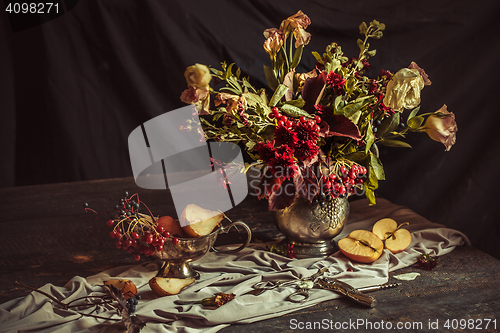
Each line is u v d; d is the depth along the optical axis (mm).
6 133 2100
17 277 1036
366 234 1103
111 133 2168
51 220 1372
